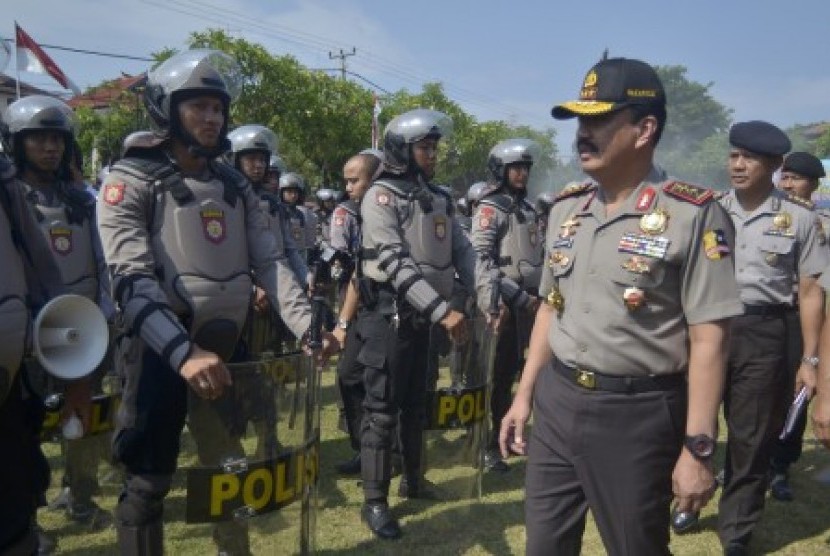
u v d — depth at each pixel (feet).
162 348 9.17
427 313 13.19
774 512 16.06
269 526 10.28
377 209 13.96
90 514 14.56
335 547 13.62
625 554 8.36
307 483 10.68
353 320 16.94
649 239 8.01
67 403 9.77
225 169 10.87
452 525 14.53
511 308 17.63
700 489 7.72
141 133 11.15
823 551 14.15
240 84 10.75
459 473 14.92
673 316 8.11
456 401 14.48
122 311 9.54
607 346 8.16
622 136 8.14
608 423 8.23
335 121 66.80
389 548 13.60
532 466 8.96
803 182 17.47
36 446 8.86
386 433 14.16
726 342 7.91
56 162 13.84
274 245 11.10
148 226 10.00
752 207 14.07
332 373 27.48
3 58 11.13
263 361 9.98
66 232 13.84
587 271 8.39
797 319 13.87
